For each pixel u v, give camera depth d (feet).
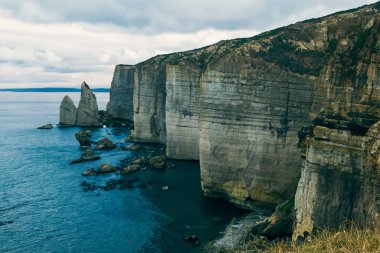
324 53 136.87
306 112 129.29
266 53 140.46
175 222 132.36
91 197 162.09
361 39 108.06
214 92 147.64
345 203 89.51
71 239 120.57
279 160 135.95
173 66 220.02
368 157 79.92
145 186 176.86
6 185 180.96
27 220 136.87
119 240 119.34
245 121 141.49
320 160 94.58
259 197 140.97
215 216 136.77
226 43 210.38
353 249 33.19
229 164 147.13
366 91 93.35
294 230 102.37
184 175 194.80
